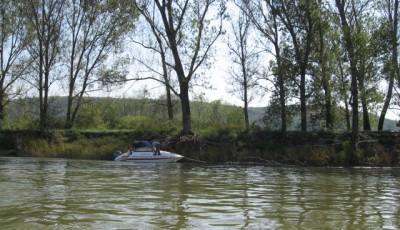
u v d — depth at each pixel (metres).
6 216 10.64
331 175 24.11
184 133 37.28
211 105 49.31
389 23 32.81
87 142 38.44
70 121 45.16
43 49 42.97
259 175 23.22
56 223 9.97
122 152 34.47
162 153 32.44
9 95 45.62
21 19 43.34
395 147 33.56
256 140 35.50
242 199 14.12
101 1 43.84
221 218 10.83
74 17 45.00
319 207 12.84
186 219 10.62
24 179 18.69
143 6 37.78
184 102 37.72
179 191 15.79
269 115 38.41
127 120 45.97
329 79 34.25
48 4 42.69
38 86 44.62
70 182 17.91
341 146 33.75
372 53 31.81
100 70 45.09
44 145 38.31
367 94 32.19
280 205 13.05
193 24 36.81
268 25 38.56
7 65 44.34
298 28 36.56
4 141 39.91
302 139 35.00
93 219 10.44
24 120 45.94
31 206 11.98
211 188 16.88
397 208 12.83
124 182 18.34
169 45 37.59
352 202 13.95
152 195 14.57
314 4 34.88
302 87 36.66
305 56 36.31
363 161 32.19
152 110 50.62
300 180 20.92
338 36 32.56
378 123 39.69
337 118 39.72
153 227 9.69
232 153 34.34
